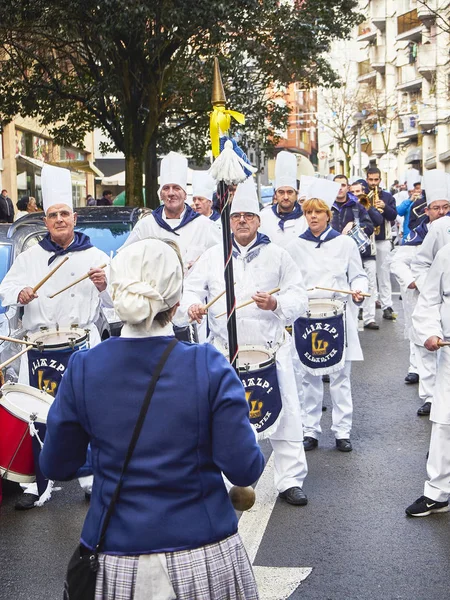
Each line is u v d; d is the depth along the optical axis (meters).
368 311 13.73
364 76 70.06
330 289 7.33
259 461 2.86
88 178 41.59
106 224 9.19
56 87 21.30
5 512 6.03
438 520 5.66
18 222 8.02
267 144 24.56
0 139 28.20
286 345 6.02
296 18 20.14
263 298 5.66
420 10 42.47
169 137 25.98
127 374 2.85
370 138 69.06
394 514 5.80
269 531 5.54
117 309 2.84
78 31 18.97
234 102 22.33
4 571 5.03
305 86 24.30
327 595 4.62
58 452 2.94
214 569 2.80
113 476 2.83
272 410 5.72
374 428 8.11
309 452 7.39
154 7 16.98
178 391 2.82
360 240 11.59
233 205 5.86
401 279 9.55
